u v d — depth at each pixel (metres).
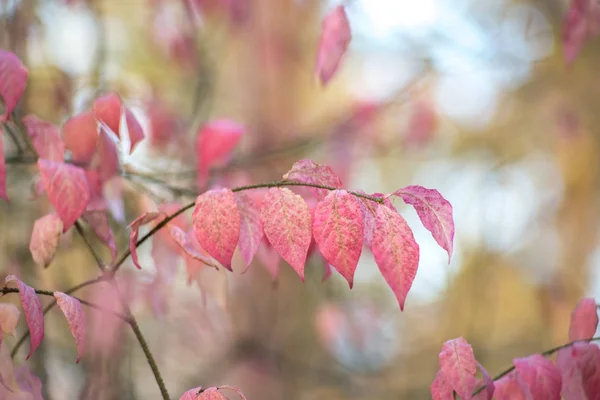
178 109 3.04
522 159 4.80
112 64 3.38
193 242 1.34
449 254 0.95
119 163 1.55
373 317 3.55
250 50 3.87
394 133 3.51
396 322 4.35
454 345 1.05
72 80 1.97
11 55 1.16
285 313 3.60
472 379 1.03
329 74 1.51
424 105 3.54
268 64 3.87
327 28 1.50
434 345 4.30
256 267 3.54
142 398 2.79
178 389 3.04
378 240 0.93
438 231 0.96
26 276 1.96
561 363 1.16
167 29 2.98
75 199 1.15
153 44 3.25
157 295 1.80
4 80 1.14
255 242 1.11
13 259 1.91
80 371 2.13
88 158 1.38
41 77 2.01
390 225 0.94
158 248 1.43
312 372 3.63
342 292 3.31
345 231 0.93
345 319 3.32
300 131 3.64
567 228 4.78
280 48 3.88
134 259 1.09
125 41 3.76
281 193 0.97
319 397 3.71
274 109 3.85
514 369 1.16
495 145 4.77
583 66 4.18
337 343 3.34
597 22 1.83
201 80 2.86
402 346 4.31
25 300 0.99
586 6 1.76
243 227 1.11
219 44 3.76
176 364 3.12
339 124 3.40
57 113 1.93
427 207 0.97
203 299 1.42
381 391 3.76
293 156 3.29
